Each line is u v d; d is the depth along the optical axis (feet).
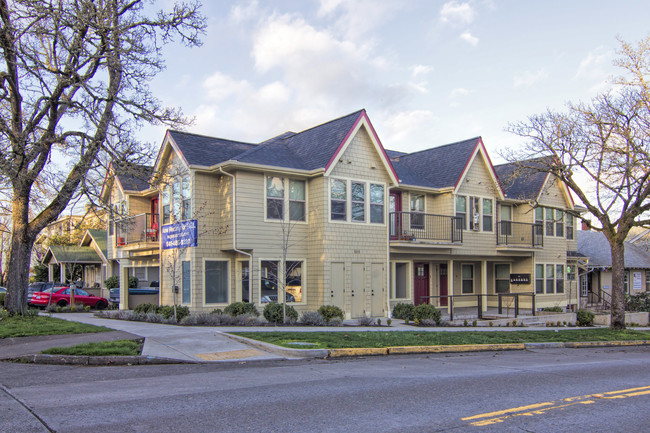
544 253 98.63
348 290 70.08
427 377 31.94
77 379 29.73
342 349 40.65
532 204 87.45
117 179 83.61
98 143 55.36
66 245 125.70
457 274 91.91
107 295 105.60
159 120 57.82
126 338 43.01
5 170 50.11
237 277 67.56
